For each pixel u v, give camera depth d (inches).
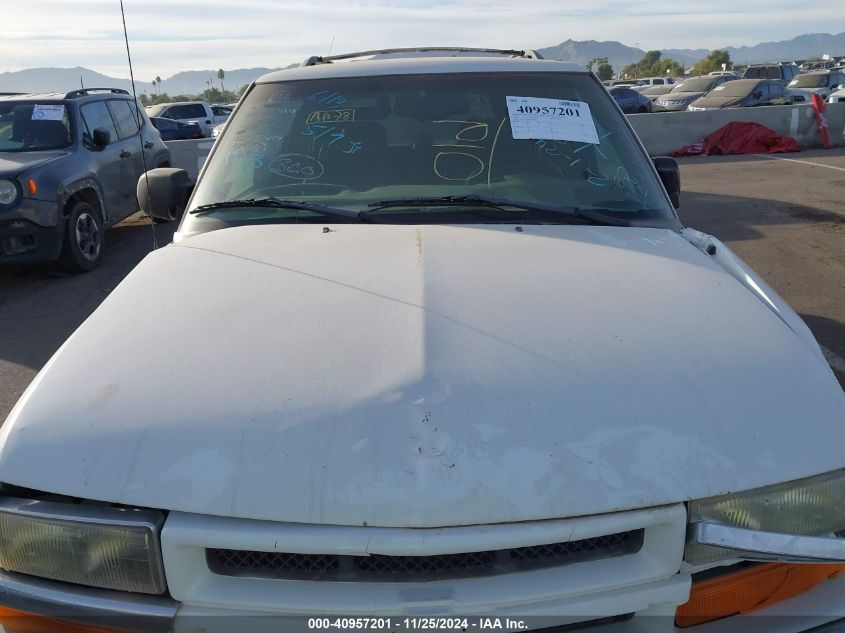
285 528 60.3
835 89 1059.3
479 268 90.2
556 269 90.2
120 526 61.9
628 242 101.0
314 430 64.1
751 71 1215.6
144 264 99.3
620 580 62.1
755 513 63.9
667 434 64.5
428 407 64.7
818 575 69.4
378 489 60.4
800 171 524.4
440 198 111.4
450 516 59.6
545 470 61.5
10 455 66.6
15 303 268.5
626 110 1049.5
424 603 60.1
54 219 283.6
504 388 66.8
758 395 69.0
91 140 328.8
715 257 103.1
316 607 60.6
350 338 74.5
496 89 125.2
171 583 62.4
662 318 79.0
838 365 189.9
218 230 109.9
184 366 72.4
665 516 61.9
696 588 65.0
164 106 1024.2
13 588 65.0
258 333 76.8
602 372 69.5
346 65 132.9
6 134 319.3
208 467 62.9
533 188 114.4
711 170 549.3
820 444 66.8
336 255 95.7
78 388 71.4
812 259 289.0
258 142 122.7
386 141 120.5
